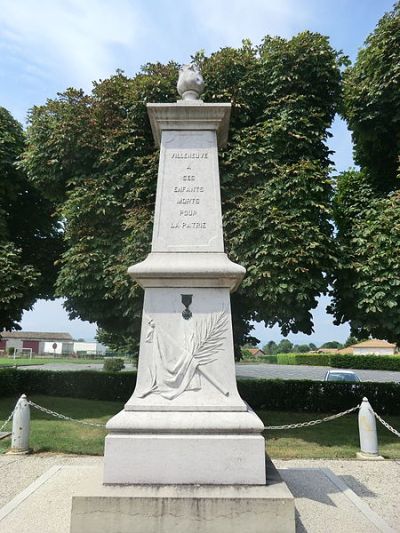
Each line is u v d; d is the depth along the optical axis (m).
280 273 9.62
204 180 5.59
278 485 4.32
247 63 11.49
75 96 11.83
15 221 16.25
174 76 11.51
